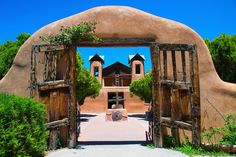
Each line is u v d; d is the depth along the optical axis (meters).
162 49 9.86
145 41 10.30
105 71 59.00
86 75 26.89
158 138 9.77
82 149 9.58
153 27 10.36
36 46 9.80
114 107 45.22
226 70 19.95
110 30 10.31
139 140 12.51
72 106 9.76
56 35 9.82
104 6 10.52
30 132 7.71
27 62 10.22
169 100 9.84
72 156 8.48
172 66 10.12
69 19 10.42
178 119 9.73
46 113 9.09
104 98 49.84
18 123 7.25
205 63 10.26
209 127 9.98
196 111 9.57
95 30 10.31
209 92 10.12
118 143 11.16
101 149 9.59
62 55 9.99
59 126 9.59
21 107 7.42
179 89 9.77
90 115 40.25
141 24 10.36
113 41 10.28
